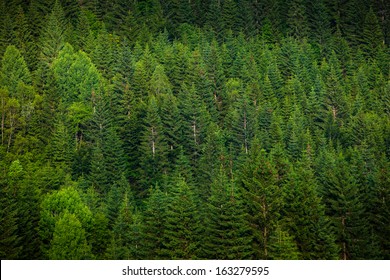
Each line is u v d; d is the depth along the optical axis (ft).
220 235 305.12
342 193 348.38
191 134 495.41
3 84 540.11
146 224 322.96
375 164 437.17
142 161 465.47
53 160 439.63
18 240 303.68
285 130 506.89
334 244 313.53
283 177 372.58
